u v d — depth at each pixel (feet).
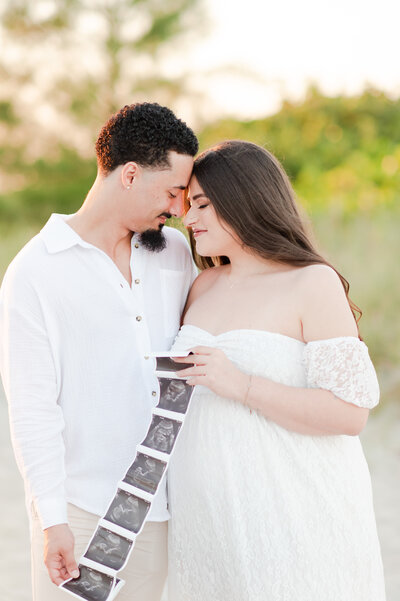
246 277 8.26
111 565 7.48
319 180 40.01
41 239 7.95
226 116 49.26
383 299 23.97
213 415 7.85
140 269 8.35
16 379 7.73
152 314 8.39
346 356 7.50
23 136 52.85
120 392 8.09
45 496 7.61
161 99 50.65
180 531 8.00
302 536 7.53
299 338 7.84
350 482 7.81
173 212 8.21
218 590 7.79
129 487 7.59
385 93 45.85
